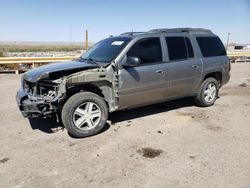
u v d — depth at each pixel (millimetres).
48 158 3840
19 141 4465
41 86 4520
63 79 4230
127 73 4793
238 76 12742
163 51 5367
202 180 3217
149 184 3148
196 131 4875
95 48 5766
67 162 3715
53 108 4387
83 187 3109
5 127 5137
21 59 13500
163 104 6750
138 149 4113
